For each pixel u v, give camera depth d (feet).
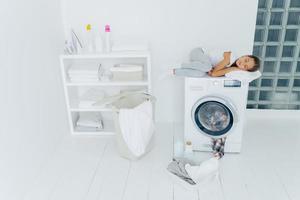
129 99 9.00
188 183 7.32
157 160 8.49
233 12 9.20
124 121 7.97
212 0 9.11
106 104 8.84
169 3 9.20
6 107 6.47
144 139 8.19
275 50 10.02
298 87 10.48
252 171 7.98
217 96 8.10
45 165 8.35
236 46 9.59
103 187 7.53
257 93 10.56
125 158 8.59
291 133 9.70
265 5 9.47
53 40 8.83
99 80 9.26
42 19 8.09
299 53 9.98
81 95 10.43
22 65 7.11
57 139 9.28
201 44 9.61
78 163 8.43
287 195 7.18
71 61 9.89
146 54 8.73
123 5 9.32
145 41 9.42
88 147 9.16
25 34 7.23
